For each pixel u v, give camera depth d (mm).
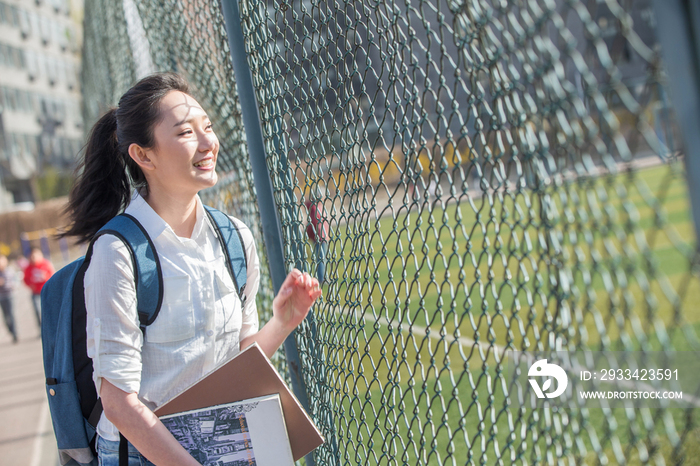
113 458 1396
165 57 2900
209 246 1478
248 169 1984
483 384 3693
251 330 1586
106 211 1556
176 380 1381
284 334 1546
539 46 670
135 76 3824
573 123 641
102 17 4922
